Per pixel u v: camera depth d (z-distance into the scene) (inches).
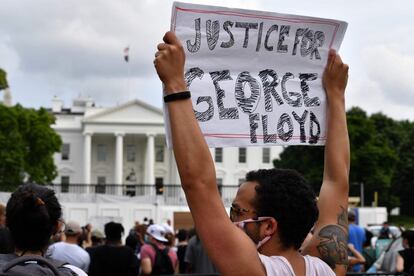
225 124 138.9
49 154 2979.8
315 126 149.4
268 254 120.4
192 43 136.0
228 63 139.9
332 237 139.9
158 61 119.0
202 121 137.3
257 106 142.2
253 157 4220.0
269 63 144.3
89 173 4074.8
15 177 2780.5
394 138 3971.5
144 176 4205.2
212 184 114.4
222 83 138.9
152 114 4114.2
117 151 4077.3
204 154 115.0
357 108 3700.8
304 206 120.0
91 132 4084.6
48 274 136.6
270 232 119.7
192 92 136.7
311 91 149.6
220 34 137.9
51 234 151.1
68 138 4271.7
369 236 714.8
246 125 140.8
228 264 110.6
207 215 112.6
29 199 147.6
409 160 3902.6
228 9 137.3
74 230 350.3
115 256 366.9
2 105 2819.9
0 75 2783.0
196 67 137.1
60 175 4239.7
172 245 564.1
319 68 150.6
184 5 134.2
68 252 342.3
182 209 1859.0
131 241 486.9
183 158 114.1
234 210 122.2
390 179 3422.7
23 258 135.6
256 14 140.4
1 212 281.0
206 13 135.8
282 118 145.1
